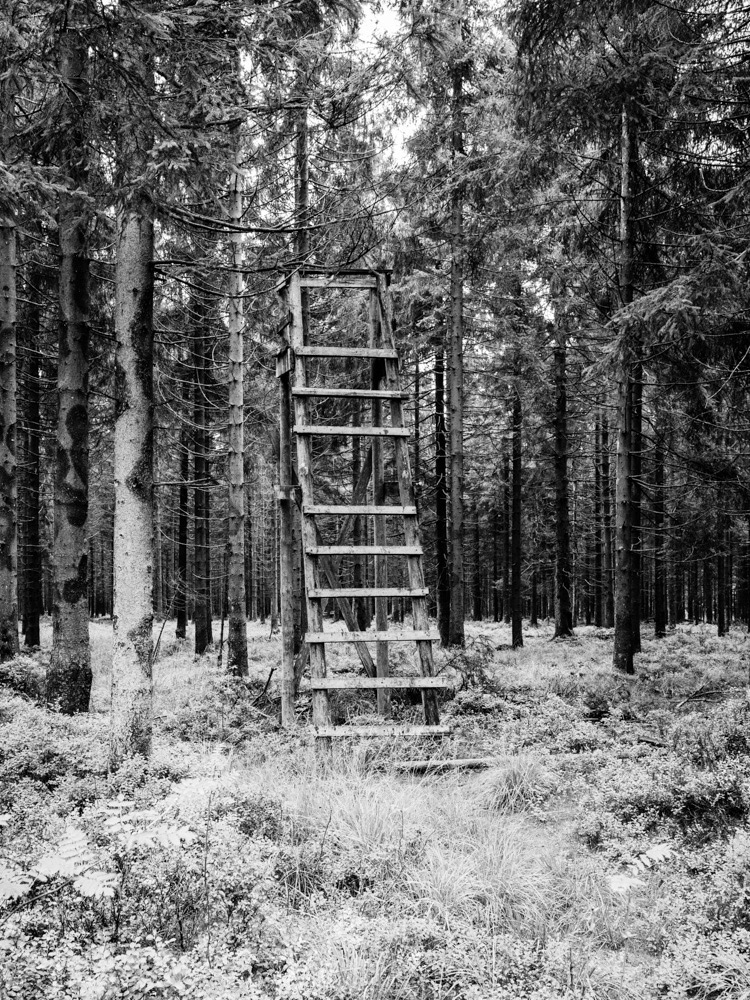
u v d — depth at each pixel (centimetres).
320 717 721
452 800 583
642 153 1226
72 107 515
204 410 1998
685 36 916
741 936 353
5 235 1205
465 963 334
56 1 438
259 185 1180
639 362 1099
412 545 815
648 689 1151
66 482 922
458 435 1630
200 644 2162
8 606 1236
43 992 288
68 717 796
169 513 2638
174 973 289
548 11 909
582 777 643
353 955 336
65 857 329
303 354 860
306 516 795
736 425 1266
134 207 549
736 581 2989
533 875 456
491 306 1825
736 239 881
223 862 402
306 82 601
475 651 1305
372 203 693
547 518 2881
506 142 1173
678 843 502
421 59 637
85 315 929
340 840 484
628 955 375
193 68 506
